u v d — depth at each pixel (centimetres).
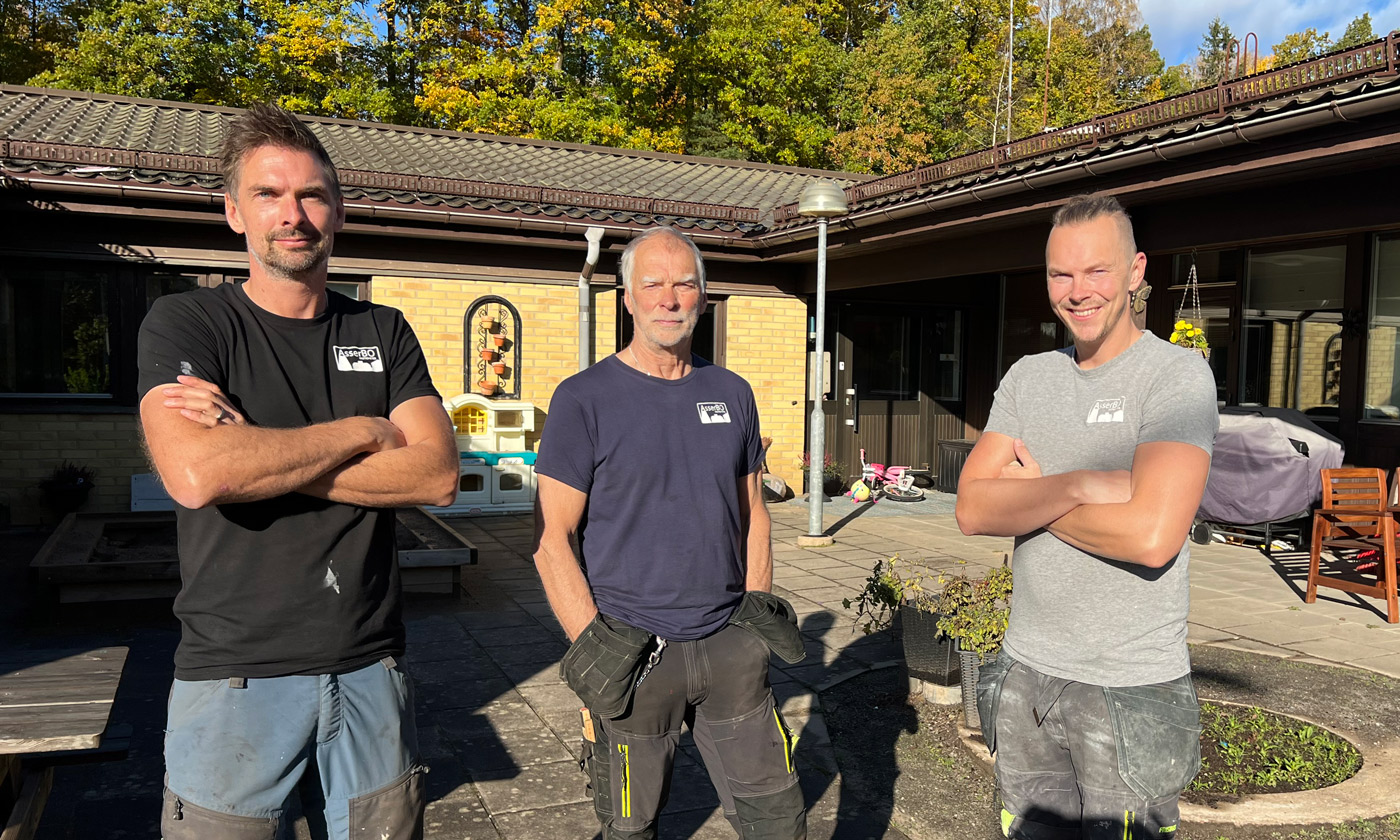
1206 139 577
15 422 838
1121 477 188
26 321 842
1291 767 355
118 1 2281
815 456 838
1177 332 832
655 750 224
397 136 1234
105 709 225
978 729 391
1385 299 823
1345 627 571
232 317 191
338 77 2473
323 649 182
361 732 188
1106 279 196
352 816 188
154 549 663
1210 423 187
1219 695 444
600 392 231
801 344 1157
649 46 2495
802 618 580
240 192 189
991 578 408
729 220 1069
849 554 787
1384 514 592
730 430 238
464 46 2584
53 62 2345
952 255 904
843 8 3362
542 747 386
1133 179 647
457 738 395
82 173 774
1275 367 920
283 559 180
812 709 428
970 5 3553
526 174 1139
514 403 970
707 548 227
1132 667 192
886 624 500
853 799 344
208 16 2303
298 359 196
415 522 770
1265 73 565
